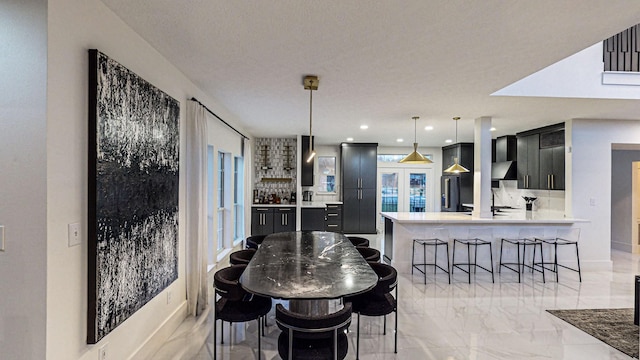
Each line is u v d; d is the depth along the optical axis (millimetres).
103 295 1869
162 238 2643
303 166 7402
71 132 1697
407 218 5031
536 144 6090
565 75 3914
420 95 3861
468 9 1987
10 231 1567
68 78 1677
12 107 1556
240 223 6508
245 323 3207
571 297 4008
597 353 2697
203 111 3428
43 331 1558
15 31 1558
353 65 2930
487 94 3795
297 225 7340
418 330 3098
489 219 4898
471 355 2656
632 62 4012
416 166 9188
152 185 2455
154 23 2184
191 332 2977
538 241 5070
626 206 6621
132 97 2162
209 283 4109
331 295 1993
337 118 5262
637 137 5312
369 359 2588
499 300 3900
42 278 1553
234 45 2525
